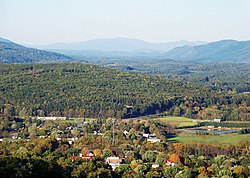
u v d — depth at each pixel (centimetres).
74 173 15425
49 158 16400
